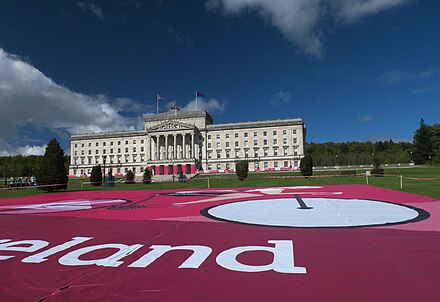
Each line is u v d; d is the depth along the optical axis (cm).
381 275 639
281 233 1080
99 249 891
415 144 11425
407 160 12675
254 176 7425
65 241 1012
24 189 5394
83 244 960
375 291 557
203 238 1013
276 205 1973
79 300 545
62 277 662
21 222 1477
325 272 662
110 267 722
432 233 1045
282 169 10788
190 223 1323
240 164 6056
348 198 2330
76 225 1337
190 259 773
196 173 10075
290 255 795
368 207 1770
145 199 2703
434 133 12238
